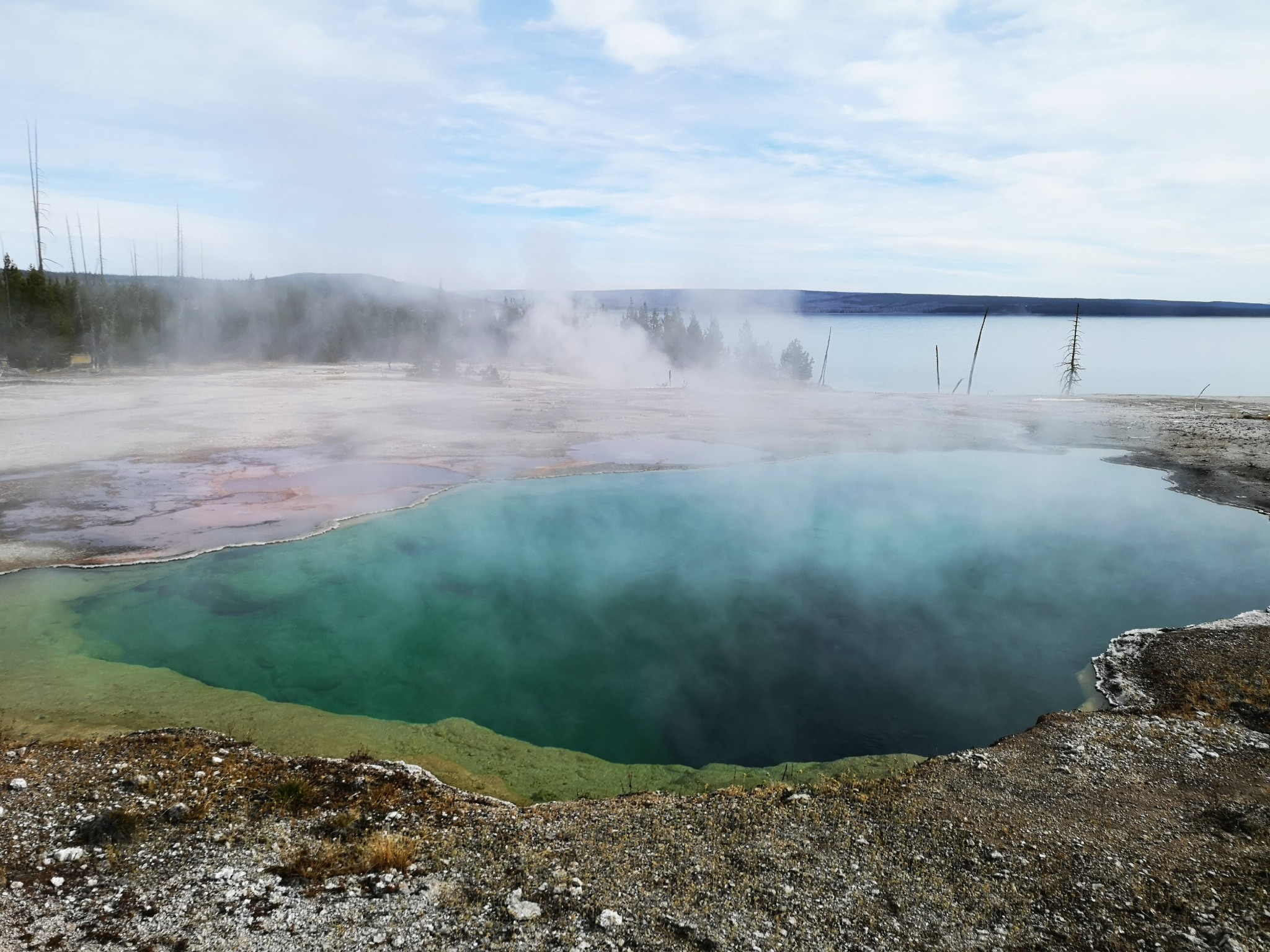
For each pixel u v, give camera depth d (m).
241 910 7.06
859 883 7.61
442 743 11.97
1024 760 10.41
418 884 7.59
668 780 11.15
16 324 51.56
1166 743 10.64
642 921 6.99
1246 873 7.52
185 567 19.09
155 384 50.53
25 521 21.47
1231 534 24.16
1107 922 6.91
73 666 13.68
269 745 11.38
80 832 8.16
